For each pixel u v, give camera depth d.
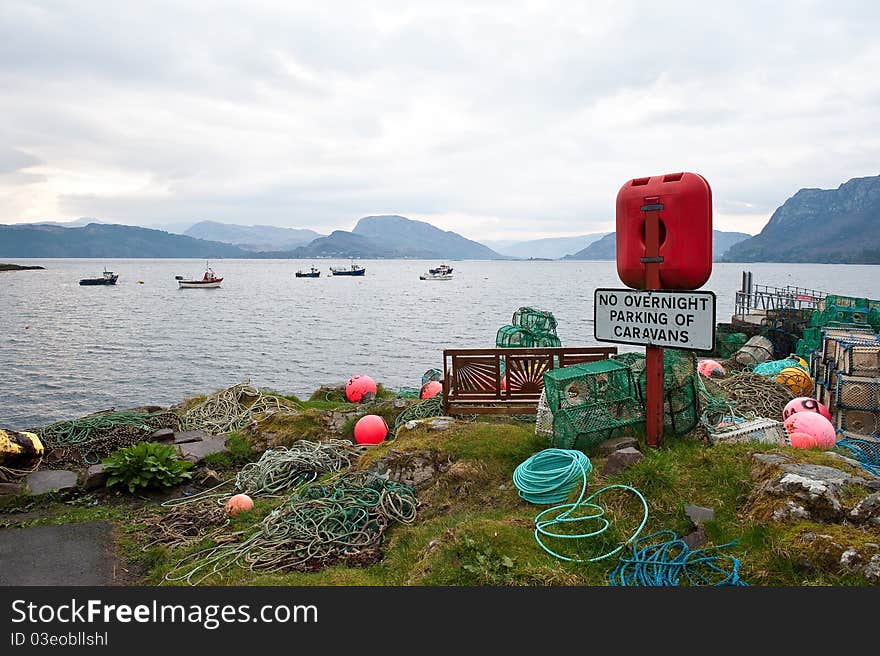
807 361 16.48
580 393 7.91
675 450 7.32
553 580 5.20
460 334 47.66
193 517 8.20
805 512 5.48
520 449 8.20
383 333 48.59
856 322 17.98
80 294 100.56
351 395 15.26
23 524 7.99
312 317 62.09
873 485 5.70
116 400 27.22
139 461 9.29
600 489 6.54
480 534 5.89
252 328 52.41
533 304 76.81
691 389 7.95
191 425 12.63
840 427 10.14
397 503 7.62
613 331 7.84
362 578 5.96
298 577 6.07
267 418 12.27
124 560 6.99
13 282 139.12
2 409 25.75
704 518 5.93
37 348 41.12
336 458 10.08
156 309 72.06
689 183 6.88
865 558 4.82
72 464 10.09
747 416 9.61
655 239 7.21
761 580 5.05
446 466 8.17
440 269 168.12
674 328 7.14
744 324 25.12
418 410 11.60
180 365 34.88
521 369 10.23
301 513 7.54
